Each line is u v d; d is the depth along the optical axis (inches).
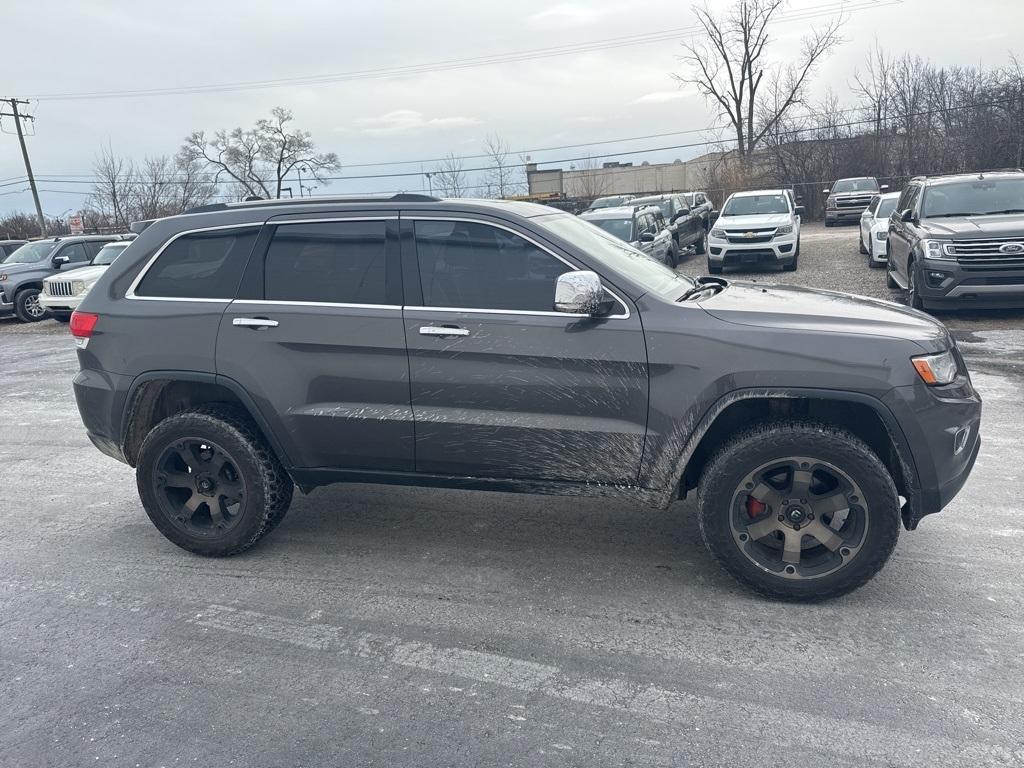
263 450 171.2
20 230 1947.6
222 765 110.7
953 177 467.2
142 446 173.6
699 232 890.7
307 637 144.3
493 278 156.3
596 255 155.9
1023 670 126.1
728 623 143.7
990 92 1397.6
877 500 140.6
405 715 120.5
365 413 161.6
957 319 426.9
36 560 182.9
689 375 145.4
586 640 139.8
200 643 143.6
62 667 137.3
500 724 117.6
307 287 164.6
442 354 155.6
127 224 2049.7
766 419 149.4
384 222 162.9
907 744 110.1
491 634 142.9
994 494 198.8
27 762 112.9
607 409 150.6
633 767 107.6
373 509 203.5
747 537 148.3
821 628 140.9
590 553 174.4
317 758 111.3
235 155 2351.1
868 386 138.8
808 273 650.2
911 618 143.0
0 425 313.7
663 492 152.9
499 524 191.5
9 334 641.6
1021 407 270.7
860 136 1539.1
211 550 176.4
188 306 169.9
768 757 108.6
